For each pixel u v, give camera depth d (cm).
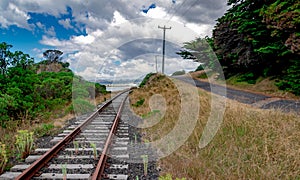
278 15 1495
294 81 1531
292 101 1271
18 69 985
